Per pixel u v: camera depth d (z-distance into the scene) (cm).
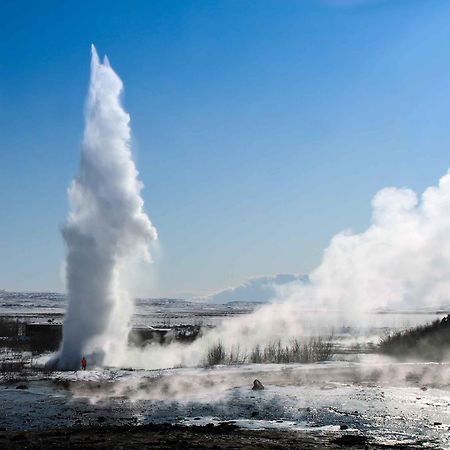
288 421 2930
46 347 6919
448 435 2598
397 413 3127
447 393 3791
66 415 3097
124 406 3353
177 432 2586
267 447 2275
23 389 3925
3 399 3562
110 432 2580
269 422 2902
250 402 3462
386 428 2756
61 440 2380
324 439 2470
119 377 4453
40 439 2414
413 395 3706
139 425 2783
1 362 5425
